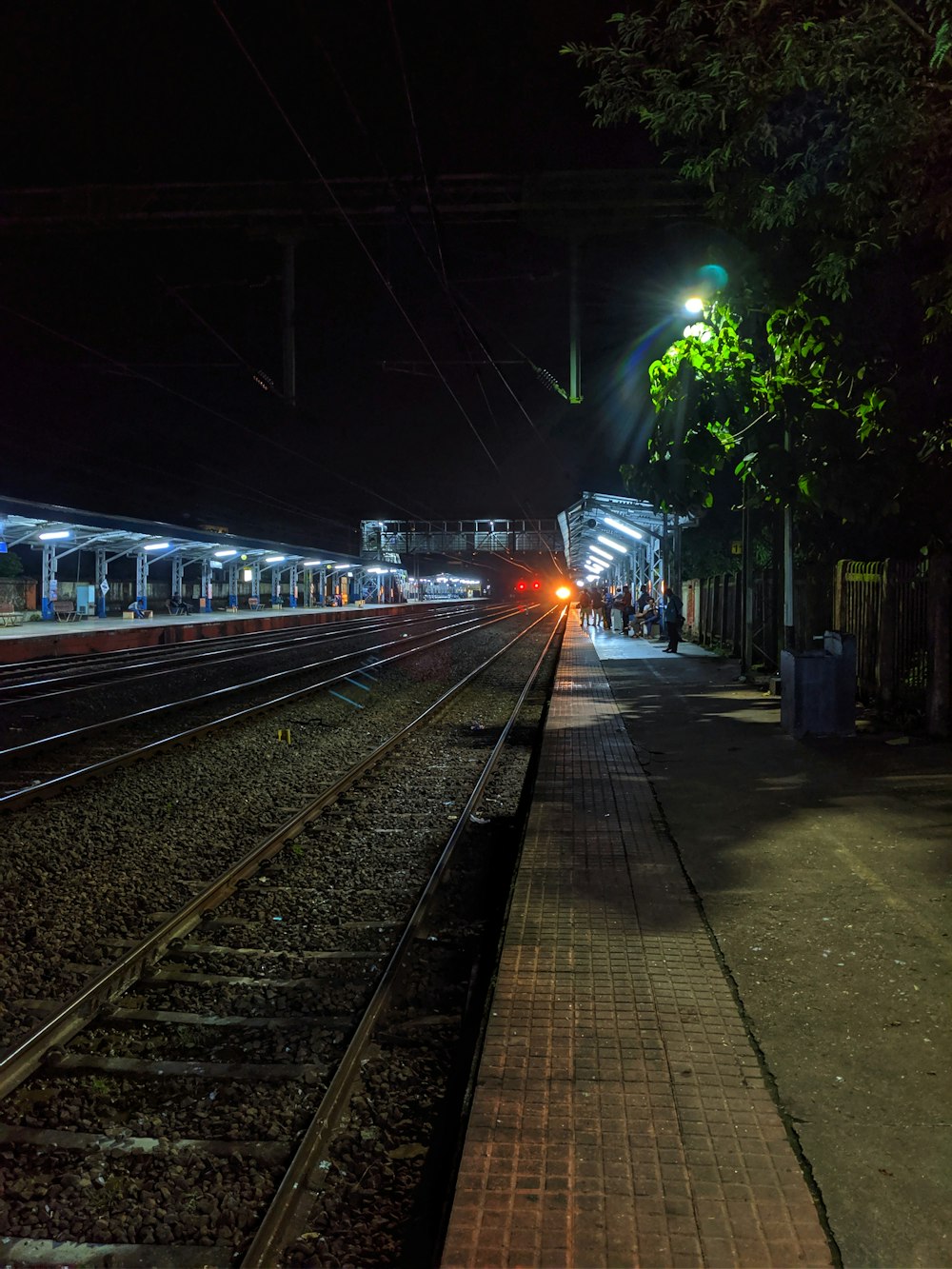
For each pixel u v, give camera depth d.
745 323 9.13
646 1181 2.71
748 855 5.88
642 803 7.29
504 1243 2.47
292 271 19.34
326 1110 3.61
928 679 9.62
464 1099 3.36
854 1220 2.55
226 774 10.75
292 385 19.22
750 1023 3.69
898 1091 3.19
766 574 17.59
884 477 8.80
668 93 6.33
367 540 77.69
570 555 63.41
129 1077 4.05
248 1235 3.02
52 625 35.28
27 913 6.07
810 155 6.99
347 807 9.09
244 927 5.84
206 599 50.88
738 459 13.52
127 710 16.70
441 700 17.14
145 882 6.74
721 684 15.73
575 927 4.68
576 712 12.41
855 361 8.64
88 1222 3.09
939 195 6.41
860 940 4.50
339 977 5.07
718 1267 2.38
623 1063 3.36
